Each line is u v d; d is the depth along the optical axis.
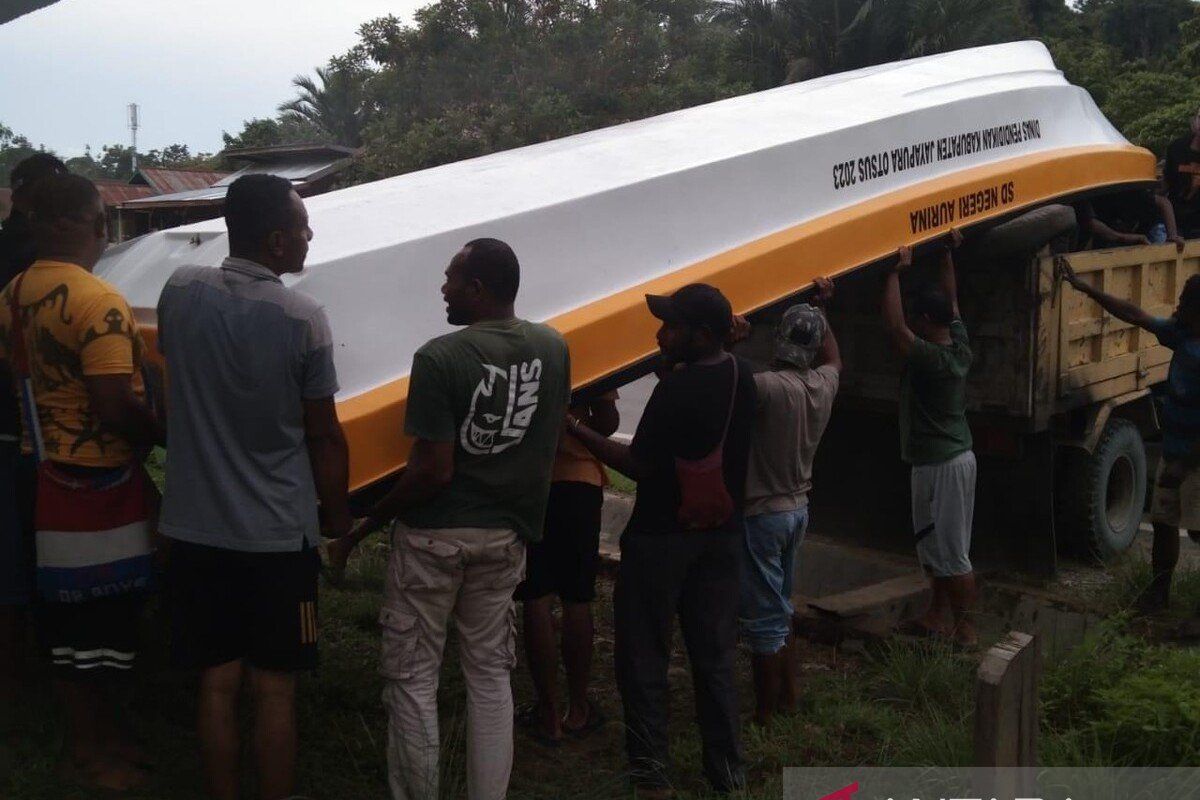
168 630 5.08
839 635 5.94
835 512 7.74
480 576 3.71
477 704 3.75
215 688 3.41
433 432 3.50
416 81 28.55
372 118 41.72
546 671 4.67
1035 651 3.12
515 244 4.46
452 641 5.64
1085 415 7.15
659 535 4.14
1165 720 4.29
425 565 3.62
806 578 7.41
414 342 4.16
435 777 3.69
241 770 3.86
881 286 6.48
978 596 6.50
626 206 4.79
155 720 4.22
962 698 4.92
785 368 4.72
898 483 7.44
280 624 3.38
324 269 3.97
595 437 4.18
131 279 4.40
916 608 6.28
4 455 3.86
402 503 3.58
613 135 5.61
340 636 5.54
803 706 5.09
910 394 5.86
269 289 3.31
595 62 26.58
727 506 4.14
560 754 4.64
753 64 27.92
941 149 6.13
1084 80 34.09
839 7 27.05
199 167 55.19
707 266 4.93
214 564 3.34
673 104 25.73
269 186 3.34
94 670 3.62
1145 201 8.08
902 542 7.45
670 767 4.37
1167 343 6.21
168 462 3.35
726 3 28.59
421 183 4.92
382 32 30.16
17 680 4.22
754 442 4.65
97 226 3.58
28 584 3.92
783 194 5.32
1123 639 5.13
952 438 5.75
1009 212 6.38
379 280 4.10
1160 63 39.88
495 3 29.02
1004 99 6.62
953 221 6.03
